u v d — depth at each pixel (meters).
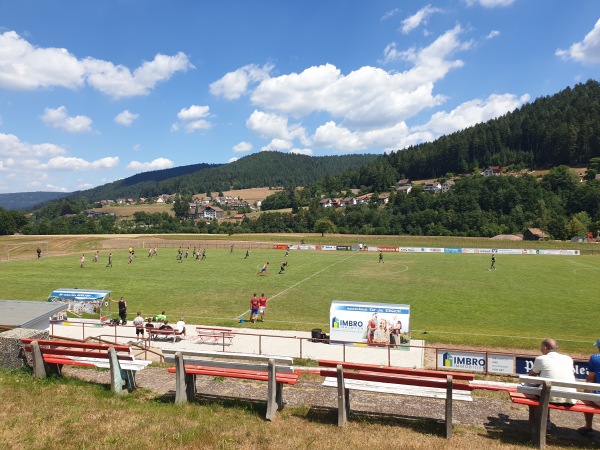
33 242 106.06
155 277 56.41
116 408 9.15
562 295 44.06
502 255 92.62
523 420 9.91
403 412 10.09
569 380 8.90
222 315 35.09
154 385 11.55
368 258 84.69
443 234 150.12
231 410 9.56
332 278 56.47
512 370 19.27
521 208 156.12
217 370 9.88
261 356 9.45
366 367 9.35
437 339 26.09
